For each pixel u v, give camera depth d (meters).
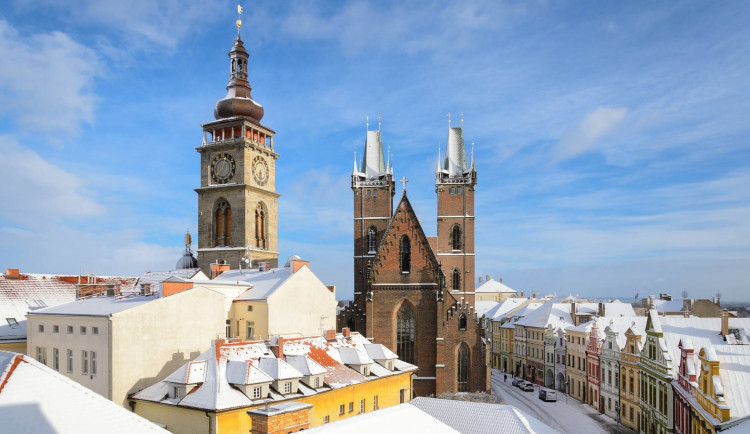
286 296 77.56
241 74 109.81
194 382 51.44
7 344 66.06
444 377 98.94
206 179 107.44
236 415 49.25
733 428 43.50
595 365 101.94
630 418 86.56
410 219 103.31
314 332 83.12
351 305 104.69
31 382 21.34
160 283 61.31
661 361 70.25
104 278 87.44
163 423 51.84
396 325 102.88
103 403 21.92
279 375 54.59
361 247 129.38
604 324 105.44
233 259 103.75
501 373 154.38
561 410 100.62
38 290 77.44
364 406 65.06
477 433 43.25
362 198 130.38
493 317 170.62
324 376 60.91
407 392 74.44
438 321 99.62
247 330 76.00
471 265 123.44
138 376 56.78
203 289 64.62
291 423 27.17
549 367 126.31
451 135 129.38
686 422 58.66
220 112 107.38
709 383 49.75
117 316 55.25
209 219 106.75
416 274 102.50
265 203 110.06
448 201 124.75
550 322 129.62
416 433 29.52
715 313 120.19
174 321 60.81
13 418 19.09
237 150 104.62
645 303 147.38
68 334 59.28
